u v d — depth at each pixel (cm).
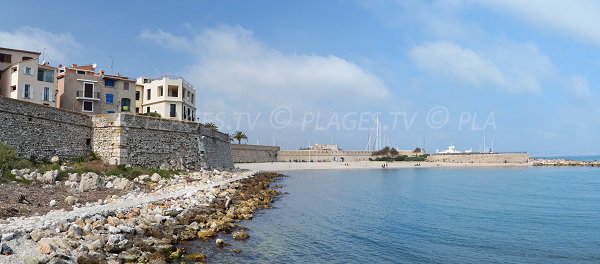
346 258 2353
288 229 2991
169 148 5381
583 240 2920
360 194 5616
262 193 4834
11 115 3722
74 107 6769
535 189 6669
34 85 6097
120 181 3794
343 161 15788
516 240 2906
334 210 4056
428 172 11431
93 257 1769
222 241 2356
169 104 7612
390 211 4106
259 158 13675
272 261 2175
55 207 2588
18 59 6431
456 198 5325
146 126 5012
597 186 7262
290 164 12862
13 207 2378
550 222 3616
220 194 4003
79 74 6844
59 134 4247
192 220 2764
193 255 2061
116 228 2202
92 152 4638
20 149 3788
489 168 14175
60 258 1666
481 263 2342
